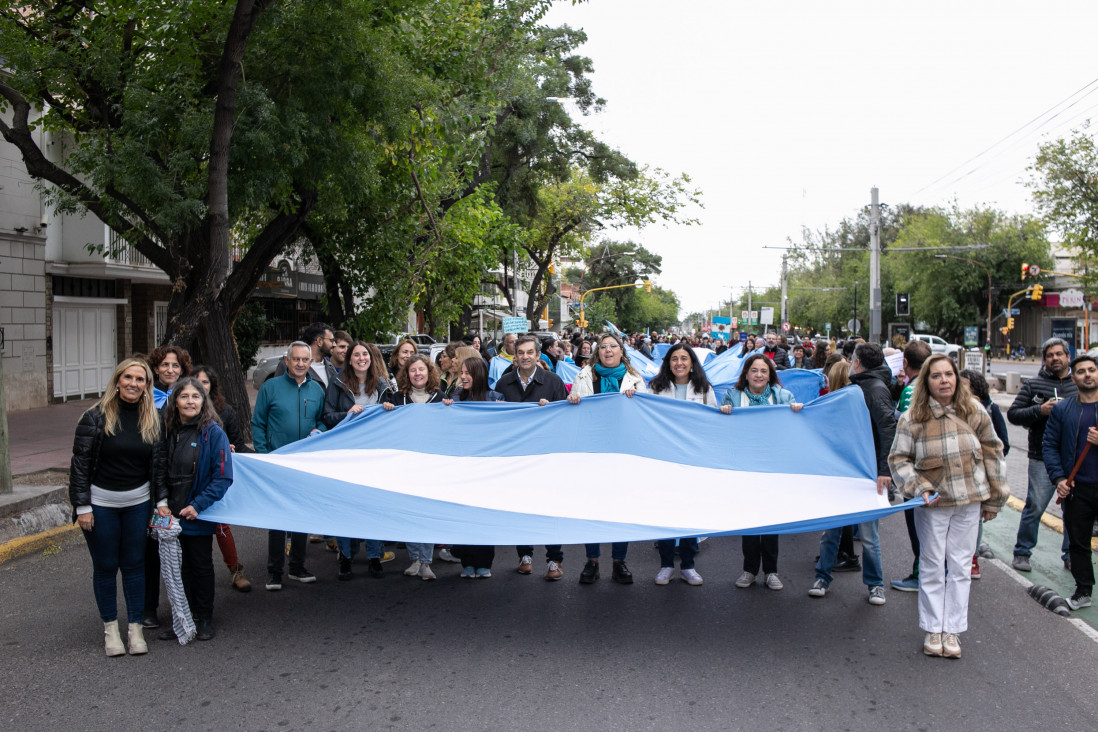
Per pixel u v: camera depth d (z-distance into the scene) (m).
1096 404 6.11
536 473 6.51
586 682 4.81
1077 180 30.08
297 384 7.20
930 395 5.24
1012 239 59.41
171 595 5.36
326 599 6.41
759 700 4.57
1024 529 7.36
